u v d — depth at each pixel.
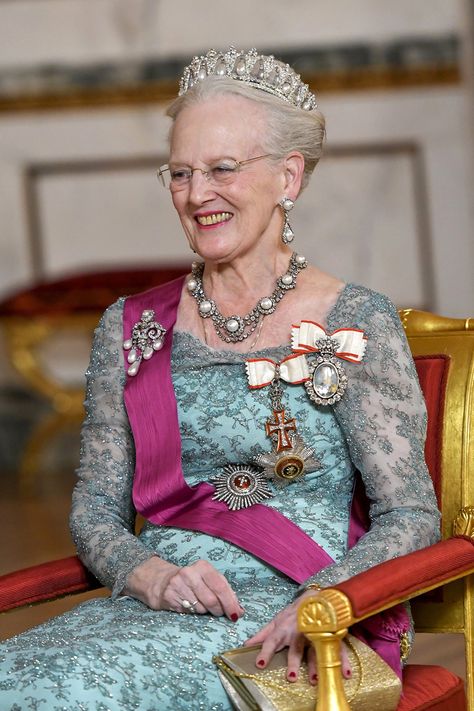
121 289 10.55
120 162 12.10
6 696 2.91
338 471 3.49
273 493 3.49
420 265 11.88
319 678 2.85
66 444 11.98
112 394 3.65
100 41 11.98
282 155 3.51
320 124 3.60
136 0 11.88
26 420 11.98
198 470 3.54
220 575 3.22
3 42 12.05
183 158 3.47
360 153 11.83
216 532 3.42
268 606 3.27
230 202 3.45
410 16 11.62
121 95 11.98
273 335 3.52
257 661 2.99
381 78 11.66
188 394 3.52
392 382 3.39
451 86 11.65
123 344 3.67
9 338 10.79
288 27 11.75
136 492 3.54
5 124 12.12
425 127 11.69
